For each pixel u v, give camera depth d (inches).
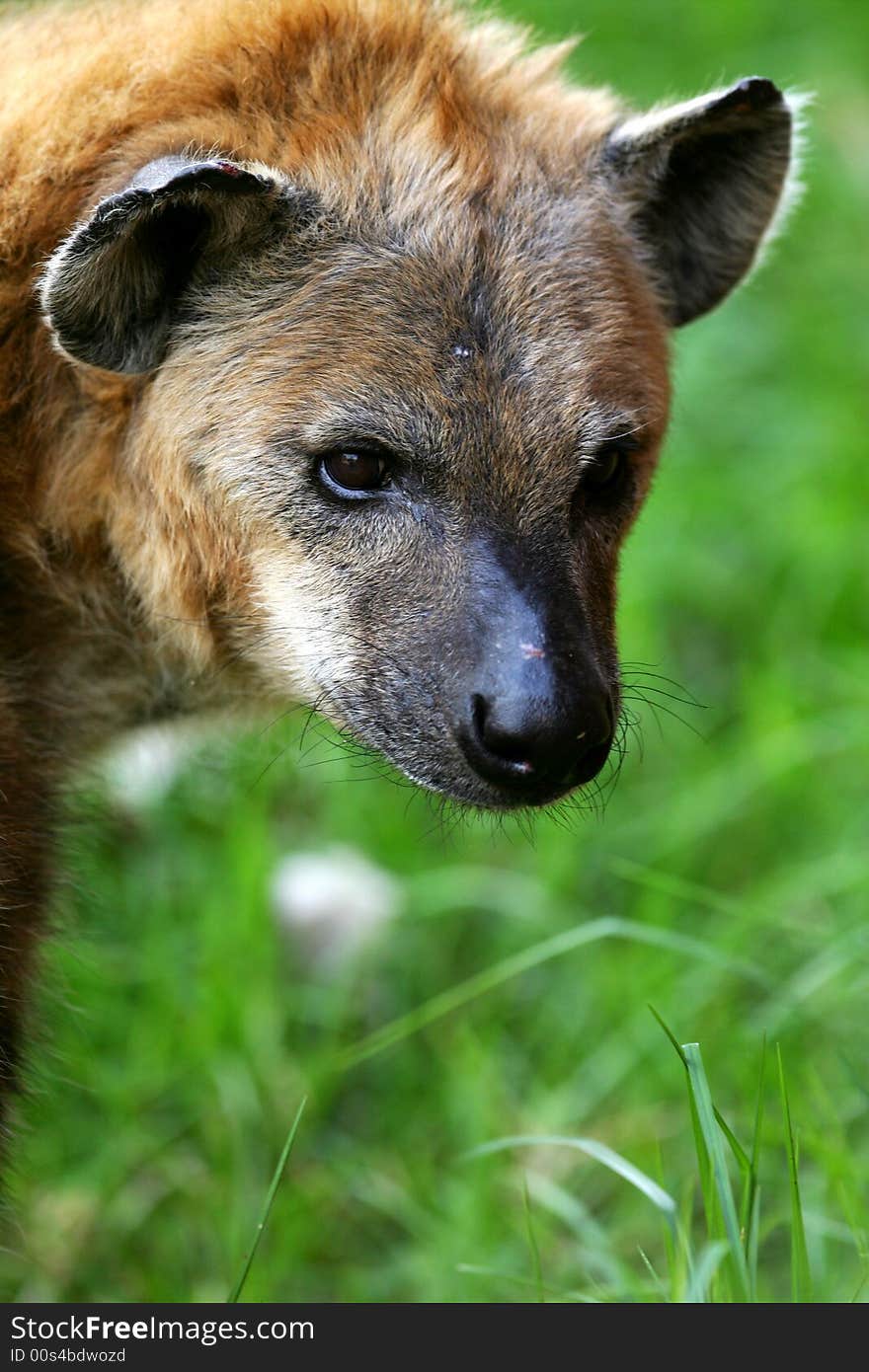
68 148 224.2
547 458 215.6
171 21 236.1
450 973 309.0
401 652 216.2
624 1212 261.0
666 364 242.8
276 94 226.2
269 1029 287.0
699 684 362.3
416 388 213.9
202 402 223.0
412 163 221.3
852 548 374.0
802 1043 271.6
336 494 219.0
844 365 419.2
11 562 235.1
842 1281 234.1
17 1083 223.0
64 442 230.7
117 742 265.1
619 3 524.4
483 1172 260.8
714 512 386.3
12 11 258.2
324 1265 264.4
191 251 221.0
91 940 277.1
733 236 258.2
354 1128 283.7
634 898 316.5
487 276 217.2
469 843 325.1
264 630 232.5
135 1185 271.1
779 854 326.3
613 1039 284.0
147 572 236.4
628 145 238.1
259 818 299.9
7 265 223.3
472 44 244.8
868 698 337.4
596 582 225.9
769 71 505.7
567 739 204.7
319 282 218.7
